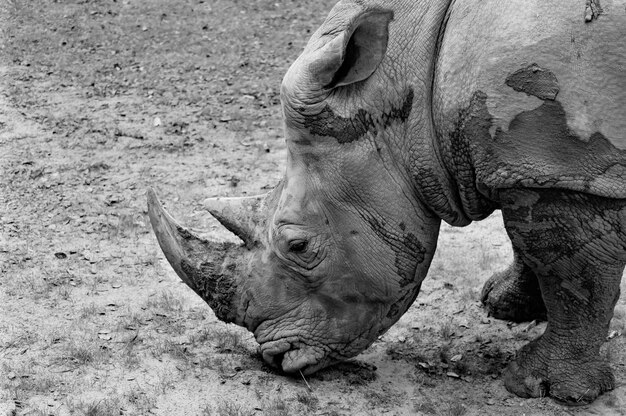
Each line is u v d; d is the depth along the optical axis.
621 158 9.66
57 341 12.41
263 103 23.33
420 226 10.66
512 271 13.39
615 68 9.48
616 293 10.72
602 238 10.08
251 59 26.66
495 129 9.76
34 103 22.83
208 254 10.88
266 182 18.58
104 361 11.85
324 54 9.75
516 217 10.23
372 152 10.27
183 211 17.19
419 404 11.09
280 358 11.19
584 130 9.58
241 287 10.84
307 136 10.18
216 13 30.50
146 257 15.18
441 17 10.24
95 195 17.70
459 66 9.91
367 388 11.40
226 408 10.79
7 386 11.22
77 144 20.30
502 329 13.14
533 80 9.57
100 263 14.93
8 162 19.12
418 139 10.30
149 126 21.53
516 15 9.67
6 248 15.36
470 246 15.92
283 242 10.51
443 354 12.30
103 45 27.36
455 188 10.58
